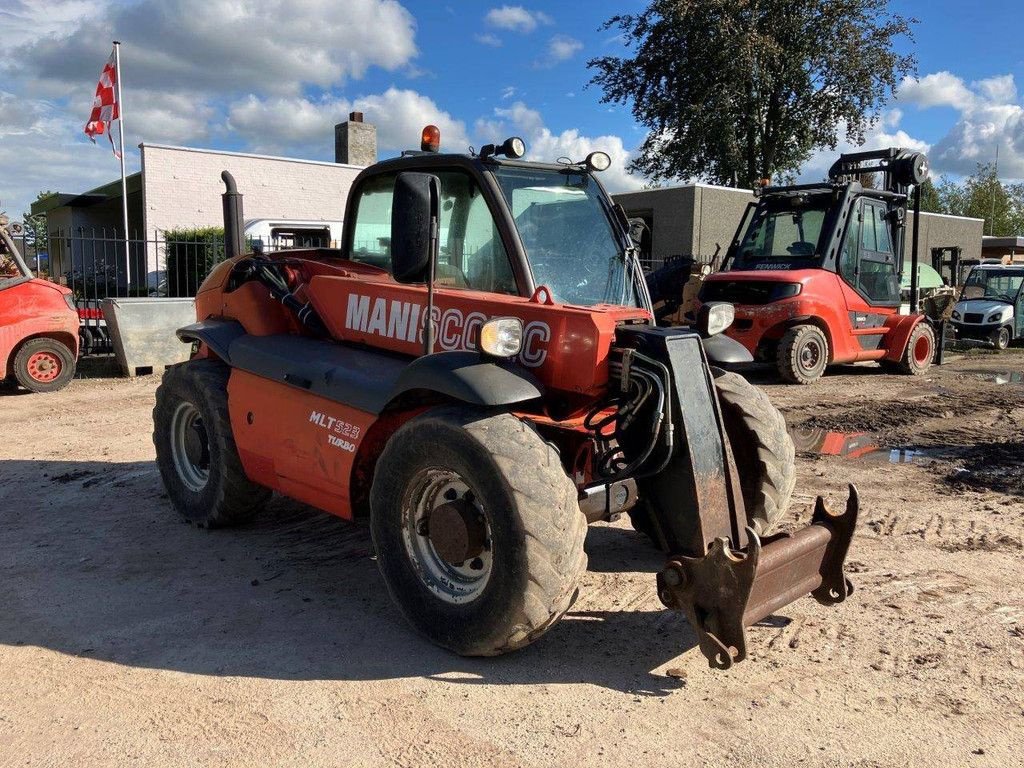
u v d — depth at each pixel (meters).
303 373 4.16
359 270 4.64
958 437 7.88
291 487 4.36
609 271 4.19
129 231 22.62
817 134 28.12
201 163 20.81
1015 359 15.42
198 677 3.25
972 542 4.83
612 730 2.87
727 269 12.25
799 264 11.39
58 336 10.55
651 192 22.73
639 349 3.46
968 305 17.94
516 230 3.89
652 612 3.86
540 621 3.13
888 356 12.15
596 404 3.69
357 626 3.71
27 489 5.96
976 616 3.81
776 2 26.12
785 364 10.92
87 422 8.39
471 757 2.72
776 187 11.88
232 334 4.88
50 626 3.71
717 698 3.09
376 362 4.05
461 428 3.25
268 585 4.19
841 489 6.00
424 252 3.34
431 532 3.39
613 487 3.42
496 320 3.26
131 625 3.71
